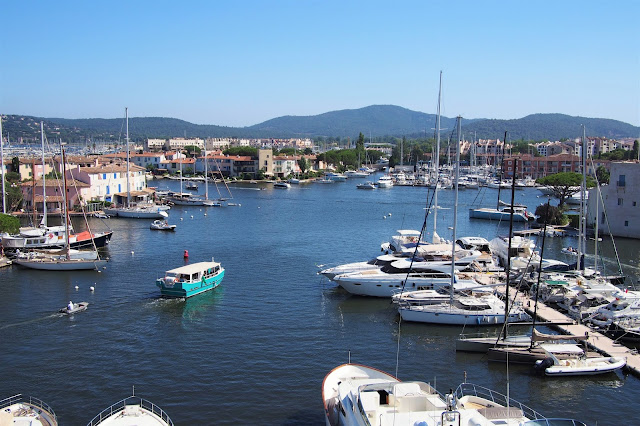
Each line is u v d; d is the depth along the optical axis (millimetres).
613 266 88438
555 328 58344
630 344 55000
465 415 32000
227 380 45750
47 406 40625
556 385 46094
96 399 42344
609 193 113125
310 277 79750
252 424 39062
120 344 53469
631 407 42562
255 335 56312
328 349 52969
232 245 104062
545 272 76500
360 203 180875
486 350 52188
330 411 35969
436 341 55719
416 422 30562
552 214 131375
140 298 68562
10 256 88688
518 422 32156
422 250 76438
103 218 137875
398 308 63625
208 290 72250
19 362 49125
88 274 80625
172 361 49469
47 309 64062
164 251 97688
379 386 34656
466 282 68312
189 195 177000
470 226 135250
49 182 138875
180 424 38781
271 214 151125
